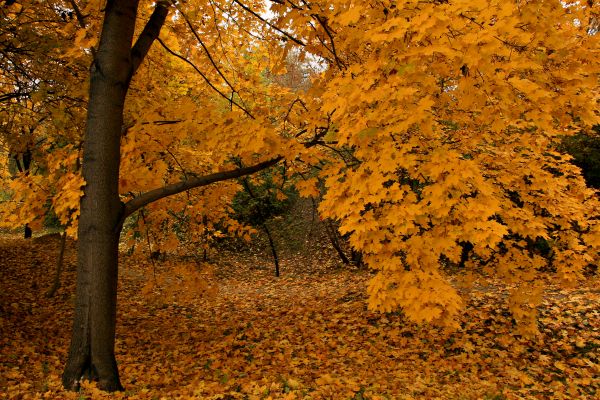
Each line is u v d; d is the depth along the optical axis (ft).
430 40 7.32
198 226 19.83
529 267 13.85
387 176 7.83
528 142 13.80
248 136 10.68
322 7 9.60
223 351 19.12
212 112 12.39
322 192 29.55
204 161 20.70
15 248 47.37
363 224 7.68
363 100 7.25
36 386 11.41
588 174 34.04
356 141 8.12
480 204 7.75
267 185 59.41
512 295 14.14
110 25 12.41
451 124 15.76
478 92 7.93
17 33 16.02
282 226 62.90
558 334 20.51
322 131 13.39
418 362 18.35
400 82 7.13
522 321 14.35
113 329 12.09
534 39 8.04
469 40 6.49
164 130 12.60
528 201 13.94
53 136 19.74
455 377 16.60
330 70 11.18
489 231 7.32
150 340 21.26
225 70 19.13
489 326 22.03
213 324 25.36
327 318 25.70
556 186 13.55
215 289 18.67
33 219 11.96
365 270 44.42
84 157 12.26
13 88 21.66
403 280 7.72
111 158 12.29
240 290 39.81
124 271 42.04
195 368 15.76
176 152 17.67
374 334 22.25
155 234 19.29
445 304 7.24
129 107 17.39
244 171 13.91
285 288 39.75
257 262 55.57
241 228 19.10
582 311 22.27
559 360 18.37
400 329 22.58
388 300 7.89
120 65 12.48
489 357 18.86
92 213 11.94
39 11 16.96
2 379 11.87
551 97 8.72
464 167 7.57
